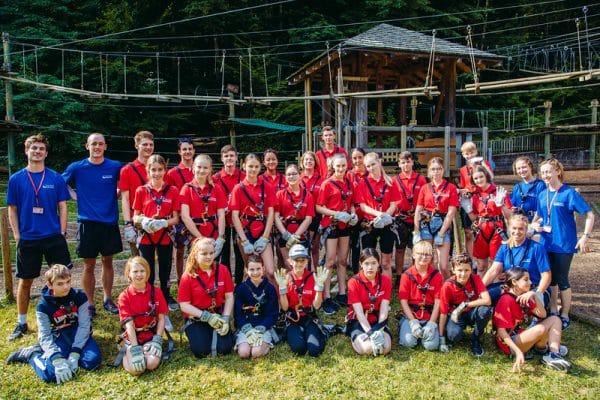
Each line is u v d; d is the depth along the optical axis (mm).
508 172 20562
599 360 4289
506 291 4402
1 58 18141
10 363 4262
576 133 18312
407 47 10906
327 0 23547
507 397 3727
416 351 4484
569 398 3697
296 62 23609
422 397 3713
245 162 5121
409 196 5867
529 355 4332
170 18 20812
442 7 24969
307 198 5352
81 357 4191
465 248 6117
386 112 22672
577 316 5156
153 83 19938
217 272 4484
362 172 5824
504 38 24156
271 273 5145
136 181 5281
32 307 5539
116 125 19672
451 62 11602
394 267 6949
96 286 6266
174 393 3812
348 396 3734
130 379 4004
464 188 5750
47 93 17109
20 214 4770
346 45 10711
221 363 4273
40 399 3727
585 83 23922
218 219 5191
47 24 18812
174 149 21938
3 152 18406
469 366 4203
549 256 4906
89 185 5133
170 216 5078
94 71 18734
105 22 20234
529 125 21812
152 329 4332
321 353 4422
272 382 3951
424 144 12359
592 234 9469
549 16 24875
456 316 4434
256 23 22234
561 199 4836
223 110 22391
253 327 4520
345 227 5469
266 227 5160
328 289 5449
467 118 25109
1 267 7059
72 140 17250
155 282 6426
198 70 22797
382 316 4500
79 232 5105
